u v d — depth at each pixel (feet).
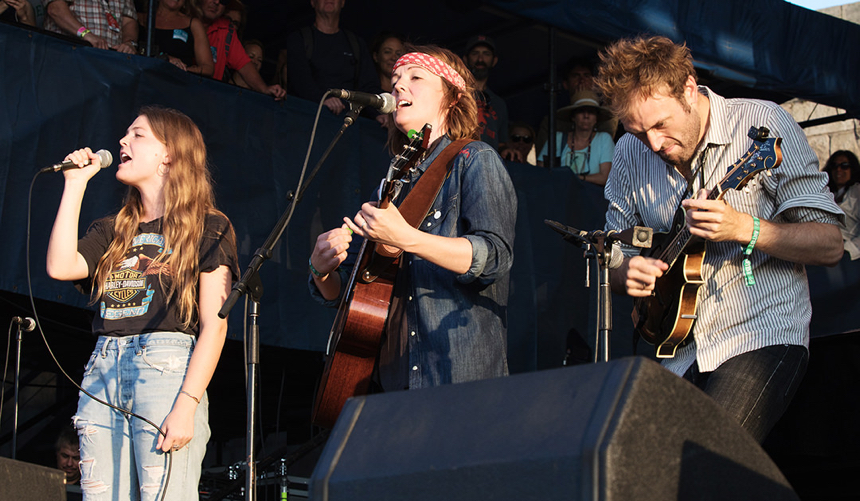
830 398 24.14
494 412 5.56
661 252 11.64
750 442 5.47
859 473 23.22
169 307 11.57
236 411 29.68
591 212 25.31
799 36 27.02
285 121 21.35
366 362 11.25
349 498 5.67
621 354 24.23
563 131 28.76
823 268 25.43
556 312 23.88
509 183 11.19
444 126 11.96
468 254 10.18
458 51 30.14
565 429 5.08
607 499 4.69
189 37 22.36
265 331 20.01
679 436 5.13
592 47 29.37
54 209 17.87
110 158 12.56
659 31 24.86
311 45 23.79
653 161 12.12
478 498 5.16
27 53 18.20
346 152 22.07
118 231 12.28
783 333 10.74
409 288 11.03
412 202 10.97
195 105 20.02
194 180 12.44
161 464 10.99
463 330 10.65
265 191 20.72
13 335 22.49
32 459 26.99
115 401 11.28
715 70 25.70
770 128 11.09
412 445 5.71
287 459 23.38
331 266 11.46
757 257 10.99
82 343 24.59
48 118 18.13
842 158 27.71
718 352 10.94
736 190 11.18
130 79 19.16
